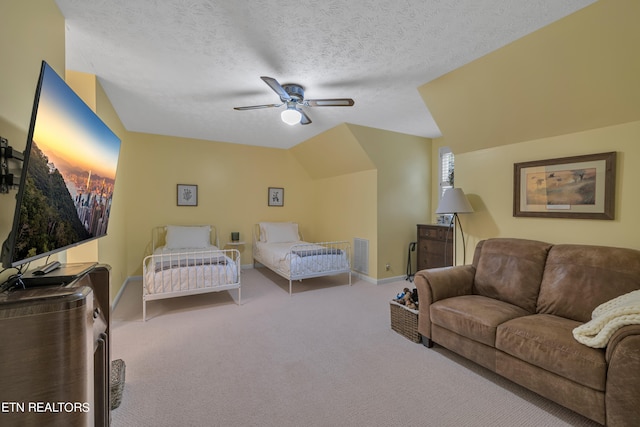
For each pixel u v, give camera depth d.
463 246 3.25
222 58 2.30
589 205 2.27
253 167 5.55
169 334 2.67
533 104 2.38
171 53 2.22
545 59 2.07
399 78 2.65
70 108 1.17
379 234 4.49
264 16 1.79
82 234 1.37
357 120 3.89
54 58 1.66
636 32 1.69
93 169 1.45
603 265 1.95
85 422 0.89
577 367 1.51
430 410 1.70
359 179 4.82
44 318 0.83
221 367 2.13
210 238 5.12
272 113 3.65
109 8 1.71
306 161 5.75
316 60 2.33
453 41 2.07
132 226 4.55
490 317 2.00
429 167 4.99
